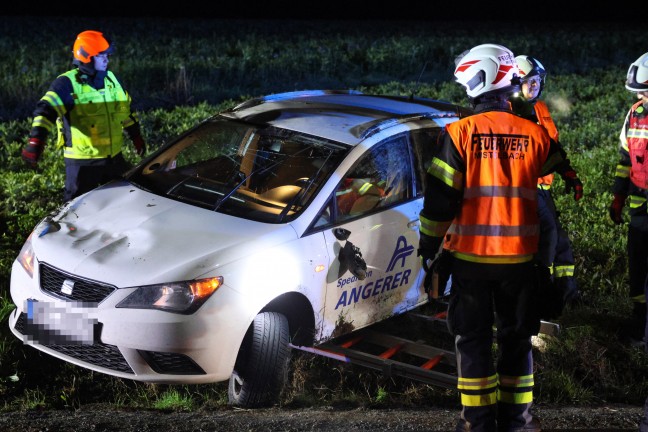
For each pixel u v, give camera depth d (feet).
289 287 15.53
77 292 14.90
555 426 13.46
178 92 50.21
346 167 17.22
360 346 19.26
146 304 14.42
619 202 18.86
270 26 120.67
